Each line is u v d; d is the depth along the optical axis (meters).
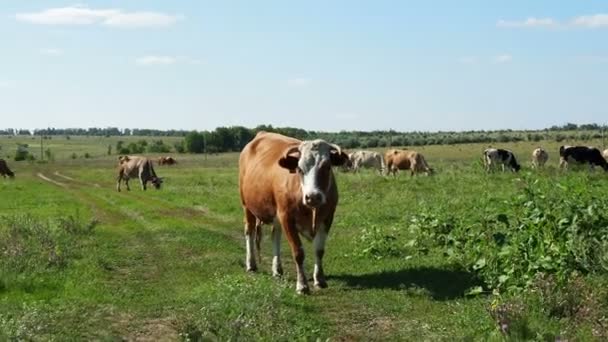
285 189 10.96
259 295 9.50
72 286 11.21
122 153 128.50
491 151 38.50
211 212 24.05
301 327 8.38
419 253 13.17
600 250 9.22
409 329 8.52
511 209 12.95
